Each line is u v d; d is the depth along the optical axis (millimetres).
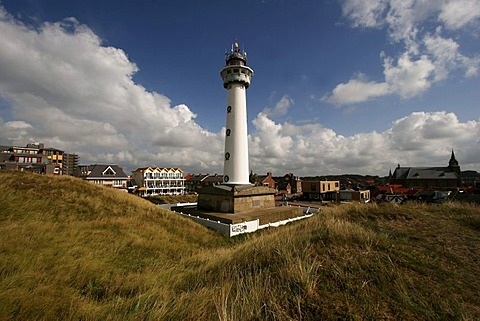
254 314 3826
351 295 4199
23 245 8180
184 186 83062
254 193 24141
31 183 17344
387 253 5766
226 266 6500
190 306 4309
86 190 18984
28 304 4578
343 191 57781
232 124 26438
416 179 85062
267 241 8117
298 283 4453
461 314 3832
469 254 6449
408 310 3891
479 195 25766
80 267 7055
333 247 5938
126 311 4473
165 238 13156
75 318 4344
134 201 20641
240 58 26719
